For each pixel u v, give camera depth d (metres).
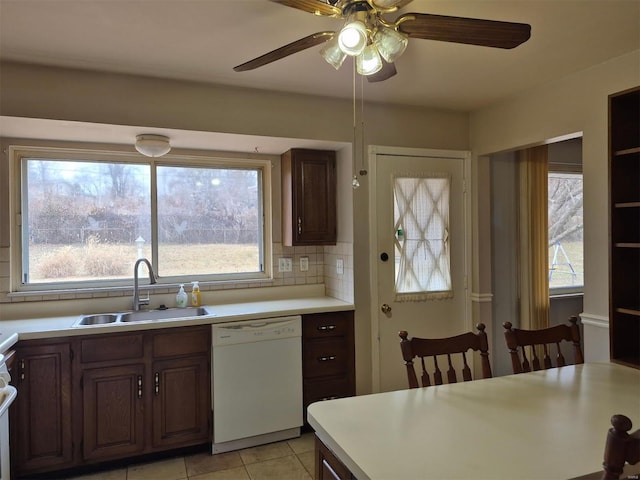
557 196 4.03
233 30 1.93
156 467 2.50
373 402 1.49
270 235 3.42
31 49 2.09
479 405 1.46
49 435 2.33
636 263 2.22
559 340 2.01
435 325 3.29
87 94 2.37
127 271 3.09
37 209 2.87
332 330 2.97
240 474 2.42
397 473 1.03
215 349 2.63
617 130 2.16
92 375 2.40
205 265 3.31
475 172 3.35
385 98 2.97
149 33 1.95
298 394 2.85
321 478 1.33
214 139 2.84
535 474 1.02
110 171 3.05
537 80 2.65
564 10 1.81
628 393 1.56
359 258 3.05
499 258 3.56
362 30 1.35
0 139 2.72
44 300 2.79
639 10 1.81
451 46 2.14
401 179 3.18
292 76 2.52
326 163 3.22
